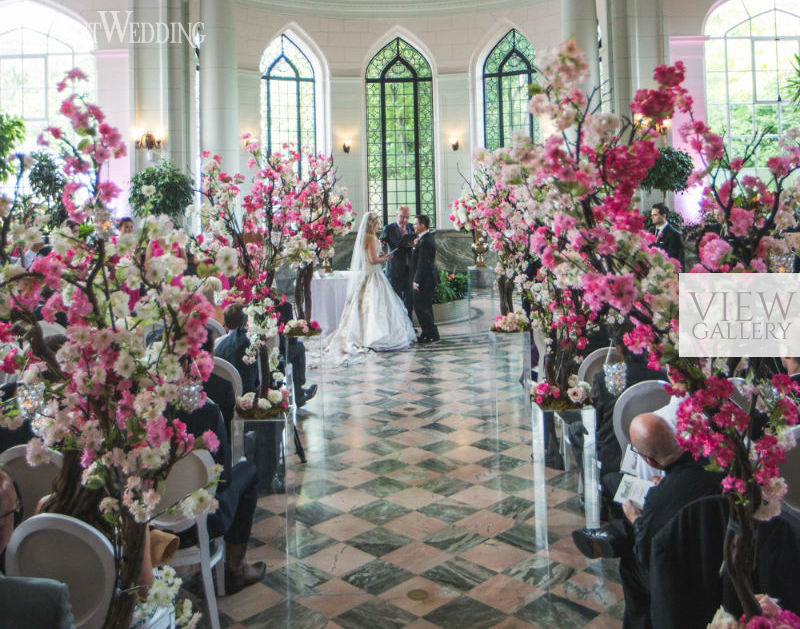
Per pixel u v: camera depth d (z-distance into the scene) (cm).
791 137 181
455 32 1705
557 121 171
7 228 191
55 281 183
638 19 1305
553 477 380
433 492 478
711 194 182
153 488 196
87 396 189
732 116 1429
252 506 355
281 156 445
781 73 1427
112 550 228
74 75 182
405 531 420
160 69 1277
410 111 1752
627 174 165
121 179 1304
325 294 988
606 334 489
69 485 238
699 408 164
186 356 196
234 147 1299
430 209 1761
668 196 1280
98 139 183
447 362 888
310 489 486
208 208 408
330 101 1703
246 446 381
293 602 343
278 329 436
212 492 233
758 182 179
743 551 167
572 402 396
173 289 179
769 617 173
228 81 1289
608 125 166
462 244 1628
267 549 380
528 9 1648
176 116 1284
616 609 330
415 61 1742
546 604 336
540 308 458
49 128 183
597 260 181
